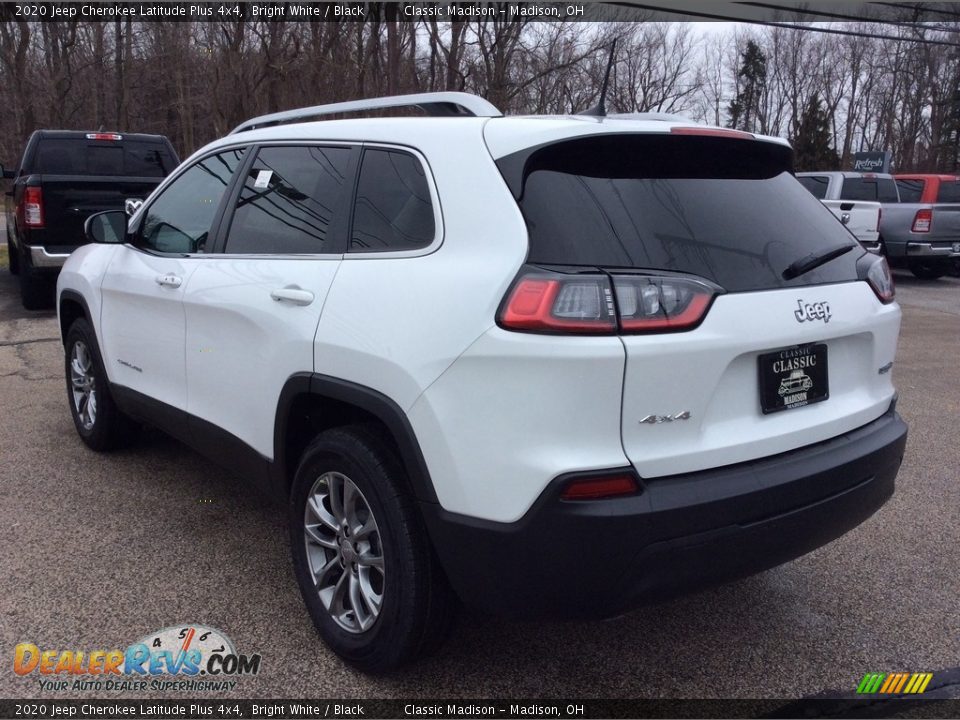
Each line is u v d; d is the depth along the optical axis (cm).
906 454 524
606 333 224
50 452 492
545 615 238
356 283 277
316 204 312
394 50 1881
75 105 3503
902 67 5262
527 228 239
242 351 326
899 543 392
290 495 314
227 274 337
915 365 791
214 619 315
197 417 365
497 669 290
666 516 227
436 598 261
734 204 271
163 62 3009
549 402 224
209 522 398
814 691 281
